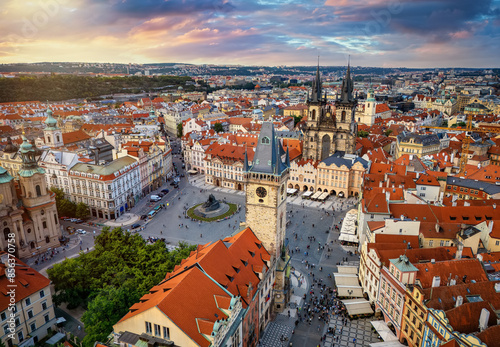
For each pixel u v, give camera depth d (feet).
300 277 410.93
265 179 333.21
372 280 349.41
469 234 365.20
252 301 289.33
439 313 253.24
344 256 456.45
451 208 429.79
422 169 600.80
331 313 348.79
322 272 421.18
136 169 645.51
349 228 502.79
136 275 336.49
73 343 305.53
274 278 348.38
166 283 261.03
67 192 612.70
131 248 385.09
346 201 649.61
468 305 256.11
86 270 352.69
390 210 442.09
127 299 299.79
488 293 279.28
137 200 653.71
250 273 304.71
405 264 301.84
